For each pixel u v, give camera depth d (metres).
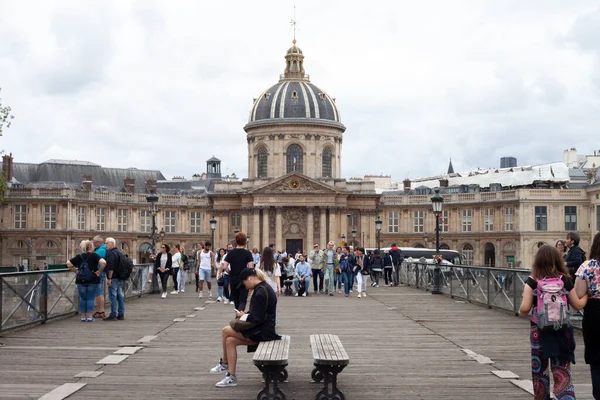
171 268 27.64
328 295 29.61
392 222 73.81
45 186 71.62
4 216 66.00
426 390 10.32
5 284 15.06
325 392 9.38
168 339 15.21
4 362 12.27
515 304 20.09
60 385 10.45
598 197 61.50
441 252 54.53
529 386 10.44
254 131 74.31
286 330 17.06
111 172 80.12
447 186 76.62
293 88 74.62
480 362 12.47
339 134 74.88
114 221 70.44
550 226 63.59
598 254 8.31
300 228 69.56
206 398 9.77
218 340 15.09
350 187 73.38
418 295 29.34
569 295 8.47
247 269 10.72
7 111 43.91
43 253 65.69
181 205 73.94
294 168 72.81
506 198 65.50
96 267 18.08
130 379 10.95
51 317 17.94
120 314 18.94
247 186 72.56
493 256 68.00
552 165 73.06
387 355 13.32
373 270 36.84
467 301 25.48
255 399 9.70
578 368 12.12
